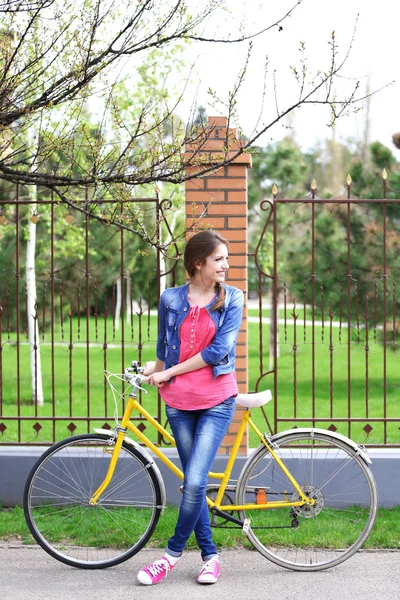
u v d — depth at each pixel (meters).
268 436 4.44
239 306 4.21
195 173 4.89
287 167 15.92
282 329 20.17
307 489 4.45
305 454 5.26
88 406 5.59
